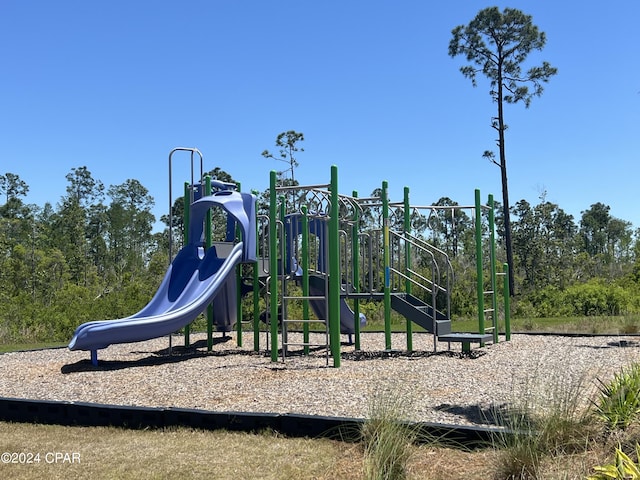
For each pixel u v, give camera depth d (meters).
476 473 3.92
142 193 79.25
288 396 6.89
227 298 12.51
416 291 19.67
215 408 6.41
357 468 4.16
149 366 9.95
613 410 4.56
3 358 11.84
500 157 31.91
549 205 43.31
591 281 26.69
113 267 49.91
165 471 4.27
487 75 32.59
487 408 5.95
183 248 11.80
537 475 3.64
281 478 4.06
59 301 22.38
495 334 12.41
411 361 9.81
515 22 31.66
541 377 7.57
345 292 11.50
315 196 10.92
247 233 11.50
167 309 10.94
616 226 72.12
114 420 5.75
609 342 11.88
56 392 7.67
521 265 42.03
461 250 32.41
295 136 36.28
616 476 3.29
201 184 11.86
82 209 64.44
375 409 4.99
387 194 11.23
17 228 47.53
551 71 31.48
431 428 4.64
